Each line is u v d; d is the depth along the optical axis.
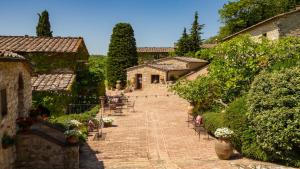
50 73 24.53
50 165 11.89
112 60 47.31
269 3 54.28
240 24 54.38
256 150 13.02
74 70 24.97
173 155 13.98
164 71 40.88
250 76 17.45
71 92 22.70
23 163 11.84
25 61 13.44
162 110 26.95
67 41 26.75
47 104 21.33
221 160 13.16
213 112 18.42
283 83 12.53
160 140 16.62
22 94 13.90
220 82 18.64
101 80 29.34
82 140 15.69
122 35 47.28
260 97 12.80
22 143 11.84
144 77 42.59
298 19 29.58
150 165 12.54
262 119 12.39
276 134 12.08
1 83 10.57
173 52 60.00
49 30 40.91
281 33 29.20
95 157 13.69
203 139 16.75
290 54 16.91
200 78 20.19
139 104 30.56
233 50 17.92
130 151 14.62
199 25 58.75
